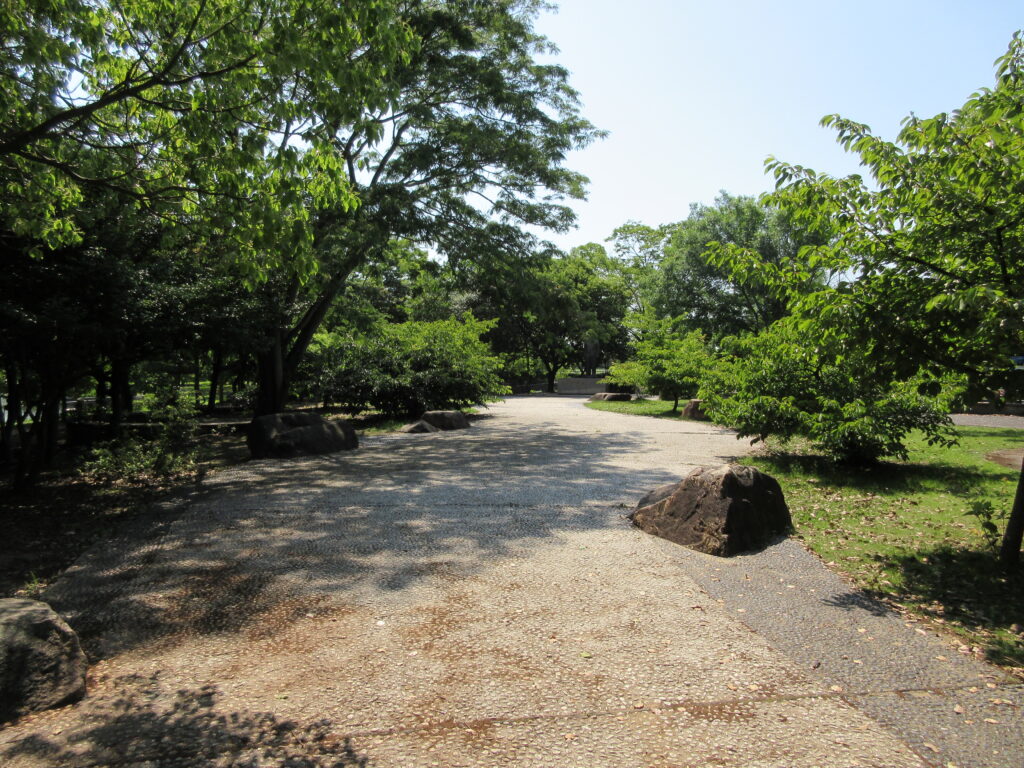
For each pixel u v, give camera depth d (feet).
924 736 9.80
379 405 60.75
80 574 17.37
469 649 12.76
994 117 14.25
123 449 33.19
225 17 19.13
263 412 53.06
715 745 9.60
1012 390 15.25
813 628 13.71
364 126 20.22
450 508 24.48
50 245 22.45
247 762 9.24
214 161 19.88
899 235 16.02
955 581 16.31
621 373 86.63
